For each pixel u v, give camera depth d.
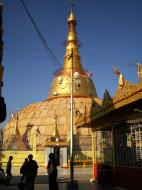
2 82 16.31
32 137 66.44
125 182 22.33
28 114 76.69
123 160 23.17
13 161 58.94
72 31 82.62
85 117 29.31
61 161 54.12
